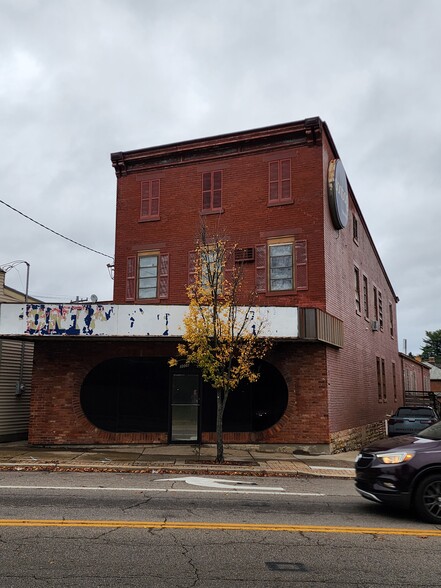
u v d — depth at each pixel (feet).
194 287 49.29
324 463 46.68
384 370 93.25
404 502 24.90
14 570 17.15
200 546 20.30
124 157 66.59
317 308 51.21
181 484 34.40
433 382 192.44
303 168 59.82
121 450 50.90
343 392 61.62
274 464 44.57
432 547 20.79
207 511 26.32
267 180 61.05
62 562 18.03
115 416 54.54
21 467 40.11
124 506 26.91
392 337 106.22
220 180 63.00
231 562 18.56
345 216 65.72
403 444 26.37
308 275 57.67
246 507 27.61
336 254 63.62
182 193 64.39
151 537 21.26
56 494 29.66
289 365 54.65
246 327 49.75
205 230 55.42
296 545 20.77
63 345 55.21
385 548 20.57
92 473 38.68
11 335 50.19
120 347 55.11
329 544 20.99
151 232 64.90
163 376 55.16
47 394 54.34
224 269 60.03
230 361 45.93
